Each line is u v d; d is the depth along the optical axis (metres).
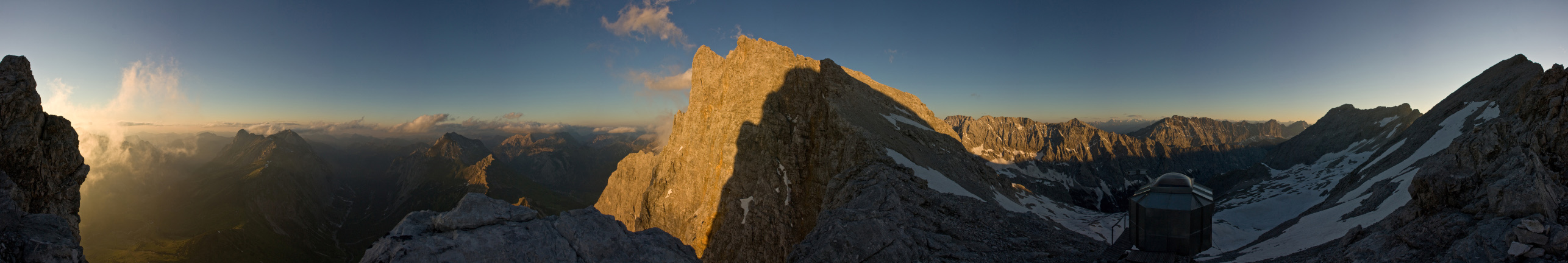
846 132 80.12
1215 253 36.16
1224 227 46.34
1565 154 26.77
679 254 17.28
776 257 80.81
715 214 89.88
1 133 24.33
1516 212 20.86
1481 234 20.62
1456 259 20.53
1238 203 106.69
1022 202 70.19
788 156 90.00
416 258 13.53
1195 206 16.25
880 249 26.52
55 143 27.67
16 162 24.94
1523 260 18.67
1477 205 23.19
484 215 15.42
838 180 65.75
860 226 27.39
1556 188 22.31
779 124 93.50
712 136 97.44
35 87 26.98
